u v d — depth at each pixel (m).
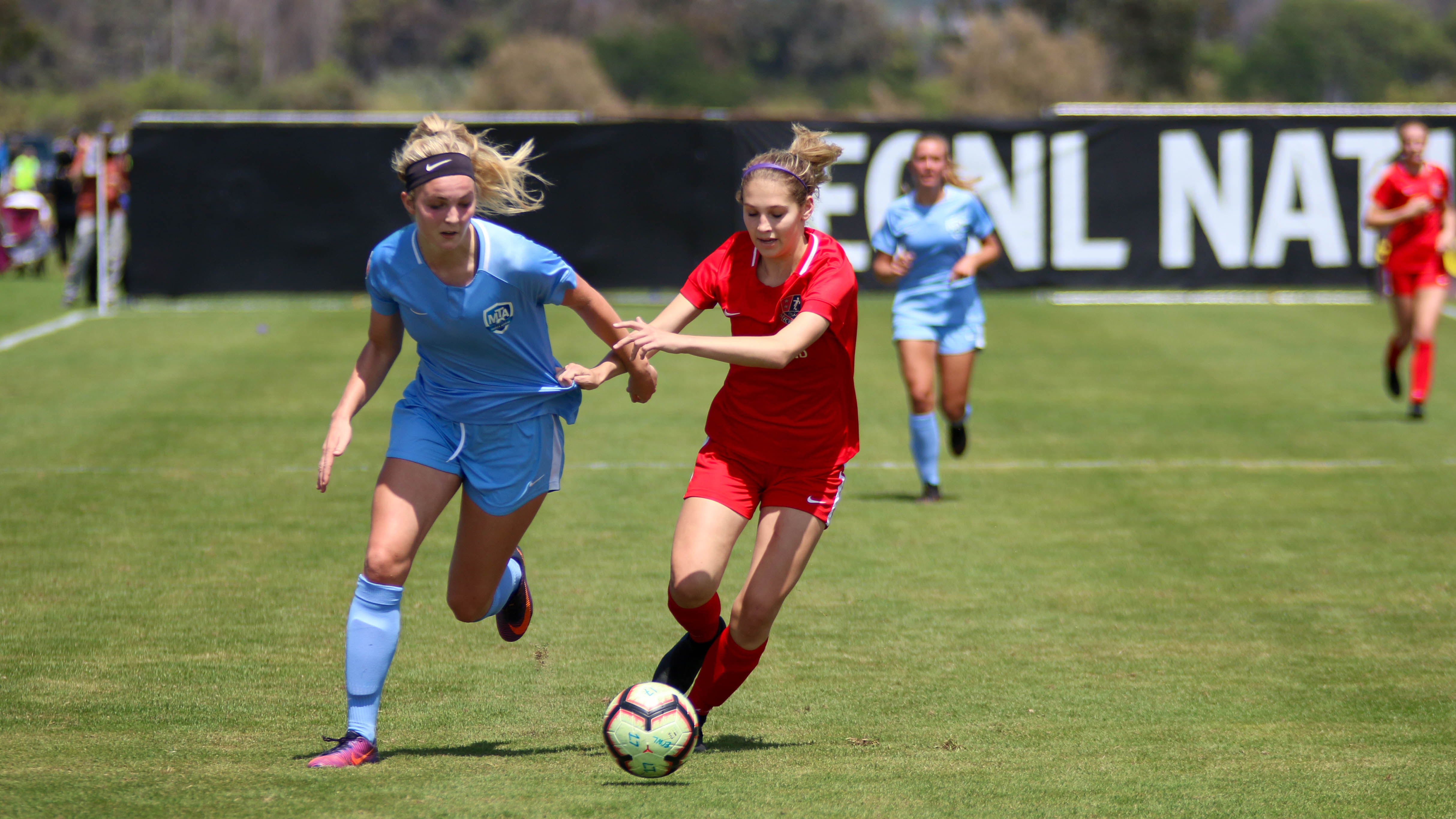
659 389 47.97
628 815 13.05
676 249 66.19
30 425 39.78
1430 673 19.66
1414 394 42.09
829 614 22.97
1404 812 13.52
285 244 65.81
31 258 84.12
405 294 15.07
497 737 16.86
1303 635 21.70
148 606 22.80
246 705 17.94
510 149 65.12
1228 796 14.07
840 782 14.59
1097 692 18.86
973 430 41.03
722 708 18.23
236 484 32.69
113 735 16.52
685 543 15.73
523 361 15.68
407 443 15.57
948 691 18.97
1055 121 67.94
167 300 66.31
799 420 15.95
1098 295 69.12
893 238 30.97
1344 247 68.62
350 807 13.05
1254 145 68.12
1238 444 38.62
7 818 12.45
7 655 20.00
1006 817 13.29
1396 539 28.05
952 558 26.78
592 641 21.28
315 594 23.66
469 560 16.28
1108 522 29.75
